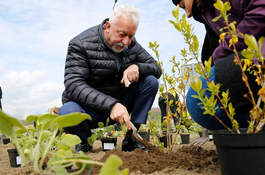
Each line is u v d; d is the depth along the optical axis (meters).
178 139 3.79
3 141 4.58
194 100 1.74
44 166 1.48
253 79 1.39
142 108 2.66
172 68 1.98
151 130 2.09
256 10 1.31
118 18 2.29
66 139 1.44
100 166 1.65
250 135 0.96
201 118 1.77
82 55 2.47
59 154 1.40
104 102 2.21
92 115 2.70
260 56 0.91
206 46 2.20
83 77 2.45
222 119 1.70
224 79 1.51
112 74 2.67
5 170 2.00
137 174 1.50
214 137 1.13
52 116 0.82
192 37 1.16
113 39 2.39
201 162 1.66
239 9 1.52
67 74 2.47
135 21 2.30
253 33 1.34
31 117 0.89
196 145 2.04
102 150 3.06
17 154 2.14
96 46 2.52
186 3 2.04
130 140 2.66
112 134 3.91
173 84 2.02
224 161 1.07
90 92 2.31
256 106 0.99
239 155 0.99
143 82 2.66
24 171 1.87
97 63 2.54
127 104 2.82
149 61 2.91
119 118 2.13
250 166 0.96
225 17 1.07
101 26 2.58
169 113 2.04
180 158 1.76
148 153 1.92
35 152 0.75
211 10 1.78
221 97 1.57
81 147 2.77
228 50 1.55
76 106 2.46
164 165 1.63
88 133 3.06
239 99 1.49
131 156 1.83
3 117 0.64
